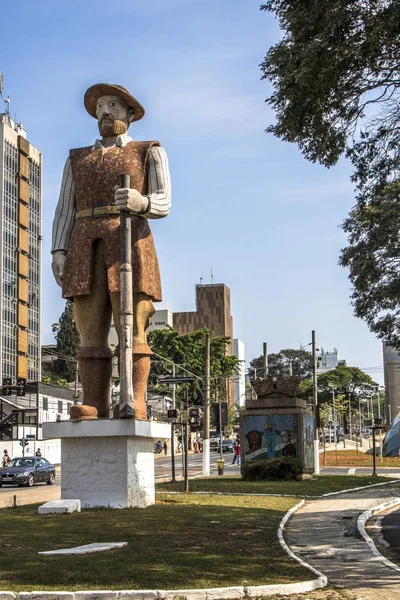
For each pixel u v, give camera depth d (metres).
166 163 19.06
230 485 28.25
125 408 17.62
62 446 18.22
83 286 18.52
